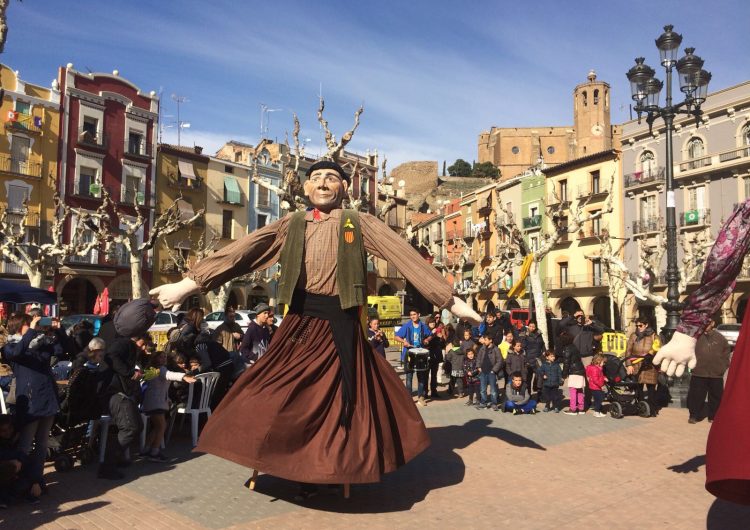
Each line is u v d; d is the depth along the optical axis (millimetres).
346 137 16406
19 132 31469
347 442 4750
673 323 12062
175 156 38469
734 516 4754
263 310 9625
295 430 4676
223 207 40750
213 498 5188
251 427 4703
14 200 31281
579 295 41656
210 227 39938
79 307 34594
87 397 6004
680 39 12039
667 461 6641
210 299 32469
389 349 21328
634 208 38500
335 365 4969
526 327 14266
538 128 87250
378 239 5164
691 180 35094
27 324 7176
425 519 4699
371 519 4695
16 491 4957
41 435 5242
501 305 48969
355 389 4949
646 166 38219
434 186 84062
